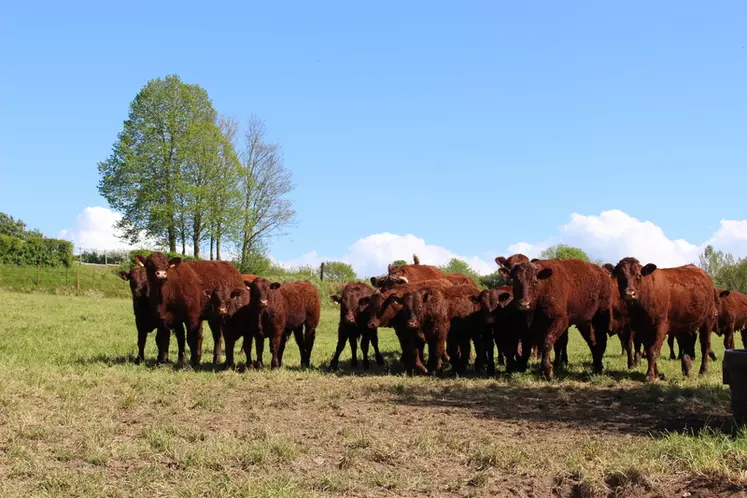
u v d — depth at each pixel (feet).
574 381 46.01
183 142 171.73
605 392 41.24
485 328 51.75
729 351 28.86
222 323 50.44
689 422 31.96
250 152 188.65
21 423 28.53
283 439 27.63
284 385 42.32
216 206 176.24
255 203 188.24
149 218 172.14
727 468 22.38
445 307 49.42
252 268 180.14
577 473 23.63
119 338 67.77
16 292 134.41
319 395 38.63
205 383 42.24
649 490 22.07
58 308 97.09
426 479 23.50
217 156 175.73
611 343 88.07
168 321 50.55
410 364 50.34
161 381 41.19
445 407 35.96
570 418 33.27
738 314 65.98
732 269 175.22
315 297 55.42
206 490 21.49
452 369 51.60
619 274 46.50
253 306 49.11
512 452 25.66
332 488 22.22
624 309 52.21
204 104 180.96
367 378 46.60
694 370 56.95
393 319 50.98
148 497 21.06
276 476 23.08
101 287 149.79
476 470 24.52
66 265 161.07
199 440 27.43
